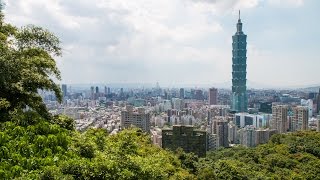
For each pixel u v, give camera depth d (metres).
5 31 24.97
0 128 19.80
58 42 25.41
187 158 55.19
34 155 18.06
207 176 49.66
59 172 15.98
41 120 21.00
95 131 24.25
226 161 60.53
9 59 22.34
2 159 17.09
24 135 19.23
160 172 20.17
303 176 60.12
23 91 22.77
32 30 24.69
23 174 16.00
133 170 18.39
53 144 18.95
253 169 62.22
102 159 18.03
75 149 19.30
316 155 72.06
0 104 21.06
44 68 24.61
